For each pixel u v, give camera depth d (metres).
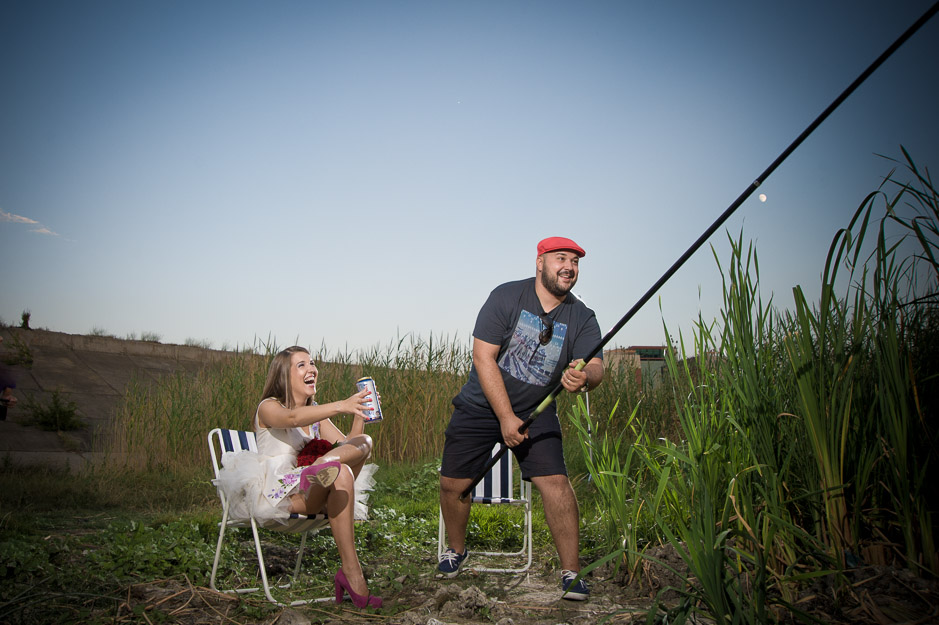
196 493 7.16
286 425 3.44
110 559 3.65
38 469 7.79
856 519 2.80
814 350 2.94
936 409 2.96
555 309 3.86
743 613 2.30
